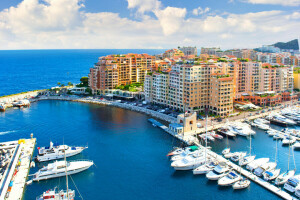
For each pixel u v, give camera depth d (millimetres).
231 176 109312
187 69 199125
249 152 137750
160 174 117438
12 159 121062
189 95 199750
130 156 134375
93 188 106625
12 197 97500
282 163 125812
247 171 115875
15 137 159125
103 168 122062
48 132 168375
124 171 119750
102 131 170875
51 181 110875
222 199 100188
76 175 116125
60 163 116062
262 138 158875
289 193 101812
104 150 141375
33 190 104312
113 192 104312
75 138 157875
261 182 108000
